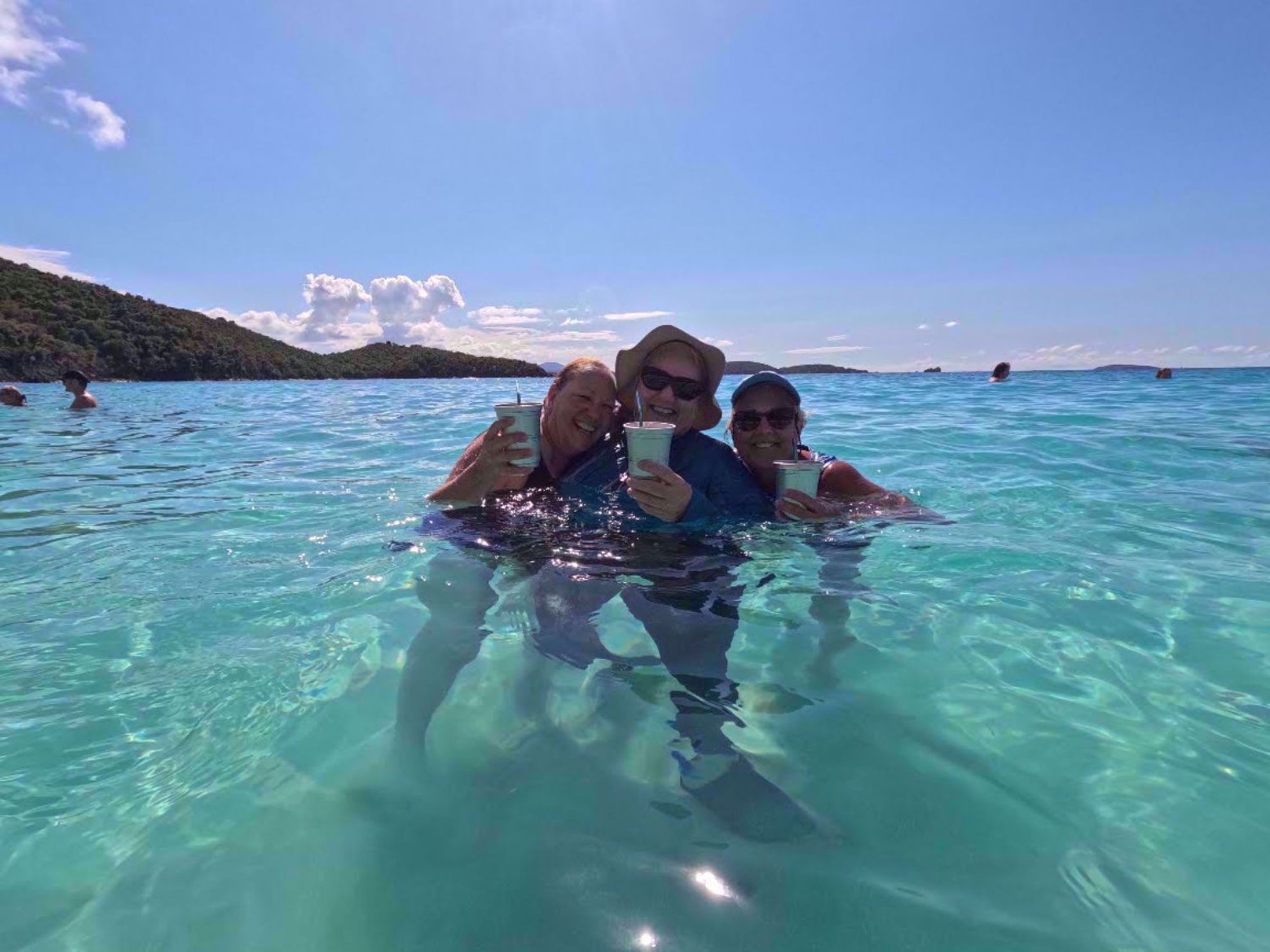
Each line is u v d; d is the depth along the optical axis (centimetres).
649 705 73
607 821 56
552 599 100
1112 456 238
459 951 44
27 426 399
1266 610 98
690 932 45
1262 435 291
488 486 134
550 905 47
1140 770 62
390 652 87
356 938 45
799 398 145
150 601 105
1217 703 74
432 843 54
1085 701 74
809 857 51
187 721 72
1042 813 56
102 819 57
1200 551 126
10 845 54
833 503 148
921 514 146
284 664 84
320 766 64
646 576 110
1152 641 88
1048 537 134
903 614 97
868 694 76
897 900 47
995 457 240
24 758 66
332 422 435
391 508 165
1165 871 50
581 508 132
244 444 311
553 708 73
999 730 69
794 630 91
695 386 139
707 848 53
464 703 74
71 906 48
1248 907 47
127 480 210
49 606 103
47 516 160
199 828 56
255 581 113
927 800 58
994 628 92
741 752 65
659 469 114
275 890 49
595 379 135
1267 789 59
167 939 45
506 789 60
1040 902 47
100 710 74
